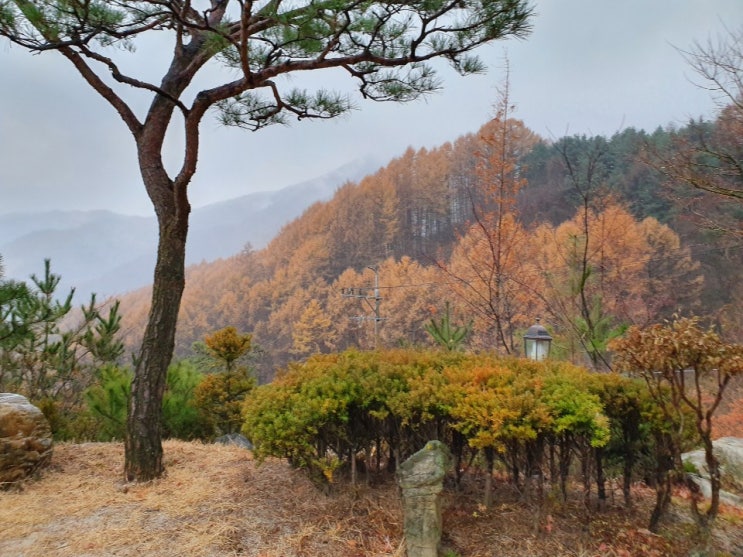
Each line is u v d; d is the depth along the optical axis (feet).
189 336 156.66
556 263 28.32
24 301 16.99
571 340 21.08
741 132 15.47
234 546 8.83
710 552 8.57
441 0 10.25
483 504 10.07
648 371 8.91
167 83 13.28
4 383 22.82
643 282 39.50
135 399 12.49
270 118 17.22
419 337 76.23
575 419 8.66
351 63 12.28
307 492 10.94
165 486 11.82
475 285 28.91
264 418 10.36
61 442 16.97
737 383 25.88
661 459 9.50
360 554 8.66
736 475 13.37
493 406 9.00
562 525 9.46
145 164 13.11
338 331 108.58
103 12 10.28
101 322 23.77
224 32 10.25
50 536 9.23
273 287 154.10
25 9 9.49
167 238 12.96
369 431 10.73
